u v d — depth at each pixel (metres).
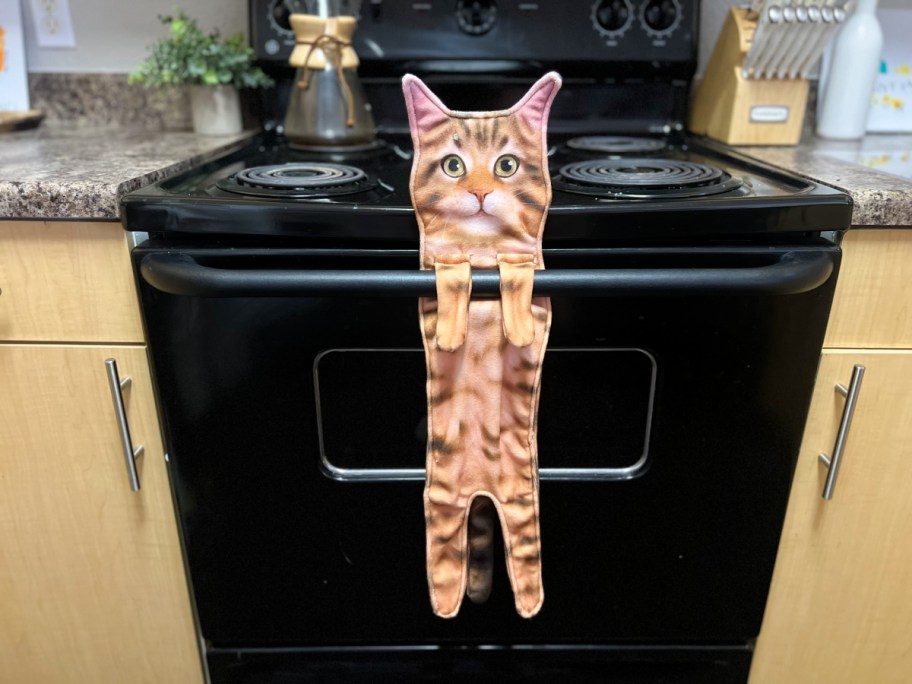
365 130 0.95
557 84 0.58
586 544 0.75
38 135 1.03
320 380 0.69
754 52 0.92
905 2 1.11
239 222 0.62
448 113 0.59
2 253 0.67
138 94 1.14
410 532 0.74
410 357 0.69
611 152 0.91
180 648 0.84
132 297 0.69
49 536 0.79
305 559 0.76
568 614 0.79
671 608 0.79
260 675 0.84
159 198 0.62
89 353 0.71
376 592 0.78
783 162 0.82
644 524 0.74
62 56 1.14
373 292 0.59
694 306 0.64
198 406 0.69
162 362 0.68
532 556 0.68
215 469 0.72
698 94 1.08
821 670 0.86
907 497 0.76
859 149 0.97
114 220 0.65
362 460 0.73
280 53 1.02
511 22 1.00
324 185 0.68
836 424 0.73
